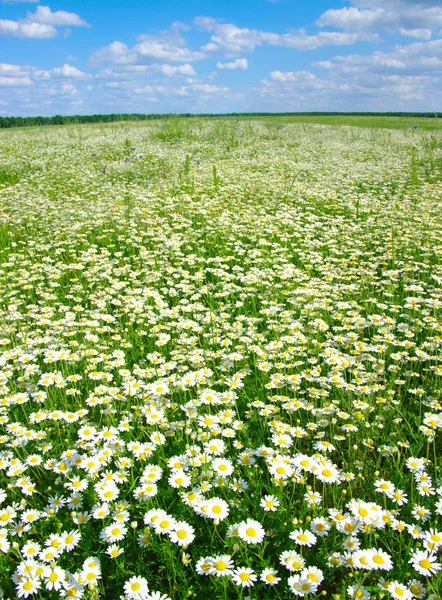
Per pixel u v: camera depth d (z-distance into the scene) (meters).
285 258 6.68
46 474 3.01
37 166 14.29
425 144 18.16
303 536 2.25
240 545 2.33
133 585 2.07
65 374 4.00
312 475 2.95
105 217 8.74
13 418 3.53
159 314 5.28
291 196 10.49
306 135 23.23
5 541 2.32
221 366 3.94
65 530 2.52
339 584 2.27
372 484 2.79
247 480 2.85
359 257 7.04
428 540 2.27
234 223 8.33
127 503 2.59
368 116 50.22
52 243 7.60
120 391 3.77
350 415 3.37
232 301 5.63
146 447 2.95
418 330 4.48
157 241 7.59
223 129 23.19
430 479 2.73
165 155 15.91
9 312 5.12
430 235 7.32
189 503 2.46
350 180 12.20
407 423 3.29
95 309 5.32
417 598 2.10
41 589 2.24
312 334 4.62
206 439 2.94
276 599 2.15
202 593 2.23
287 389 3.72
